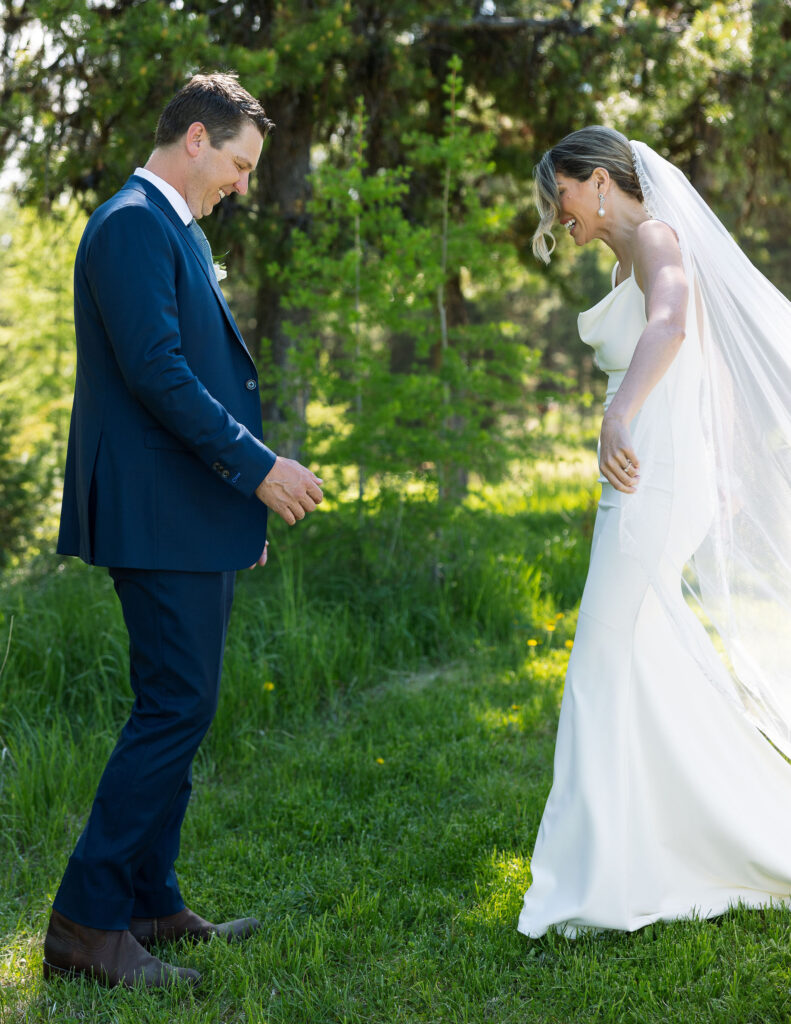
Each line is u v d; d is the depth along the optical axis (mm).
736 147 7254
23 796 3125
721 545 2385
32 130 5449
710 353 2385
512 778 3318
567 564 6312
